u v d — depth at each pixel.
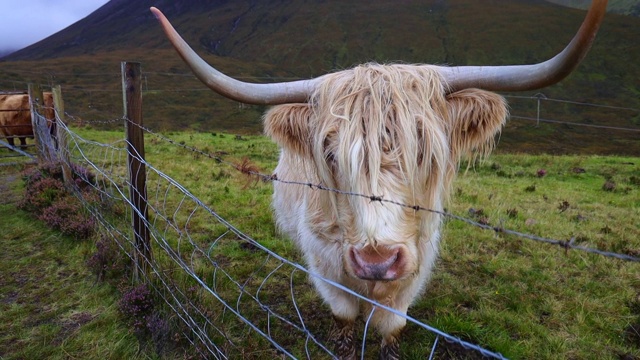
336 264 2.80
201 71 2.24
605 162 14.04
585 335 3.62
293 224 3.74
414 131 2.13
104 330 3.62
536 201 8.06
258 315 3.88
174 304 3.63
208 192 7.59
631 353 3.41
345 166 2.12
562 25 137.25
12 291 4.23
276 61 144.12
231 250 5.17
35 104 8.37
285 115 2.49
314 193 2.84
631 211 7.45
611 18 143.00
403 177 2.09
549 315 3.95
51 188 6.43
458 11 162.62
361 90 2.21
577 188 9.60
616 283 4.47
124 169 8.64
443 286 4.43
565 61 1.73
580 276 4.66
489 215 6.83
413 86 2.25
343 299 3.08
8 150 11.86
